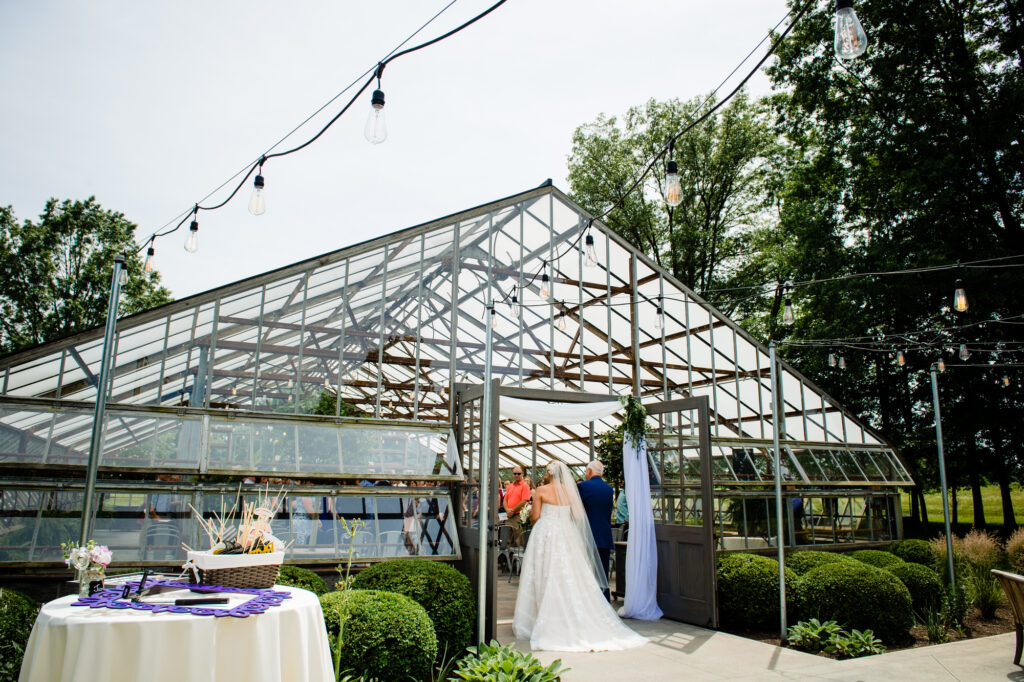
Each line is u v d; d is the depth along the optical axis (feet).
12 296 89.10
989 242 50.75
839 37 9.80
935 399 30.76
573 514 24.93
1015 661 20.18
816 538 36.47
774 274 73.36
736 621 25.31
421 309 30.73
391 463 26.43
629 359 36.40
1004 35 53.36
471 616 20.54
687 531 26.50
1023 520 78.13
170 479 23.59
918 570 27.25
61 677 9.86
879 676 18.78
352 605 16.47
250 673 10.64
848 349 58.18
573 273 35.83
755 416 38.60
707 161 79.71
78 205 93.09
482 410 23.68
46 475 22.06
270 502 23.65
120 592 12.13
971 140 49.98
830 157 60.08
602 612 23.32
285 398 26.81
